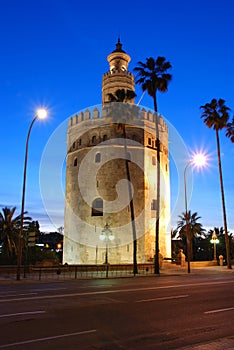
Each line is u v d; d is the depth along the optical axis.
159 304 12.85
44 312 11.01
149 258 41.19
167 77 34.41
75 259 43.12
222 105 42.84
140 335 8.49
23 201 25.44
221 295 15.62
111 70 52.56
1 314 10.64
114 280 24.42
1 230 49.12
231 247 66.62
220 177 43.56
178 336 8.46
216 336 8.49
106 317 10.41
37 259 47.38
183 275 31.09
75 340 7.92
